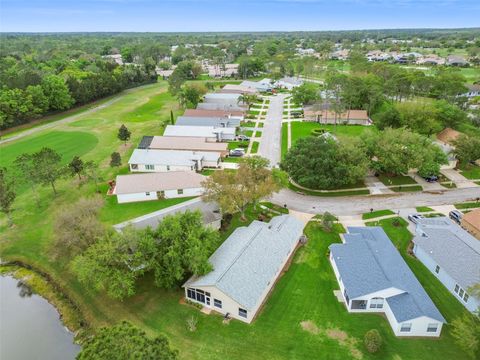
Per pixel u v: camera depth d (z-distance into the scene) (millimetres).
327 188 62125
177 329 33438
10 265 44188
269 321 34188
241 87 148500
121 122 106375
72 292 39281
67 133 95562
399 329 32500
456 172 68438
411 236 48469
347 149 60469
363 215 53781
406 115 86625
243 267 37250
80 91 123875
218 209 50094
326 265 42500
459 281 36625
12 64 176250
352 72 149750
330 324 33938
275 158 76938
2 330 34844
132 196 58062
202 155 73000
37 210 55375
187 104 121438
